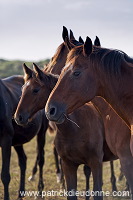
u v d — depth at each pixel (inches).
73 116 411.2
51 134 581.6
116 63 313.6
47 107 314.5
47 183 641.0
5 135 501.0
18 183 635.5
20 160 581.3
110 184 633.6
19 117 424.8
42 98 425.7
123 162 359.3
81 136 414.0
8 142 502.6
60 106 311.9
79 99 314.2
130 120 321.7
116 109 325.1
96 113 432.8
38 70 422.6
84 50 313.3
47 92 425.1
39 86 424.5
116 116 369.7
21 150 581.6
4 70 1972.2
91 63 314.8
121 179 644.7
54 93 315.0
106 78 315.3
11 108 517.0
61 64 458.6
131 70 316.5
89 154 419.2
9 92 525.0
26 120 425.4
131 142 313.3
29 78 432.8
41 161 601.0
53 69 459.8
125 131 357.4
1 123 495.2
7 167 502.0
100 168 424.5
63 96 313.1
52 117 311.6
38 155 605.3
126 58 320.8
